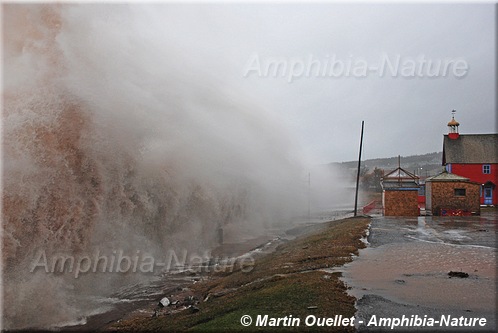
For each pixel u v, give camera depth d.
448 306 7.64
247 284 10.78
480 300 7.98
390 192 28.61
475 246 14.42
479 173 40.31
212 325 7.32
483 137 41.97
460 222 22.84
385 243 15.34
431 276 10.01
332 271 10.68
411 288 8.89
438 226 20.83
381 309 7.47
